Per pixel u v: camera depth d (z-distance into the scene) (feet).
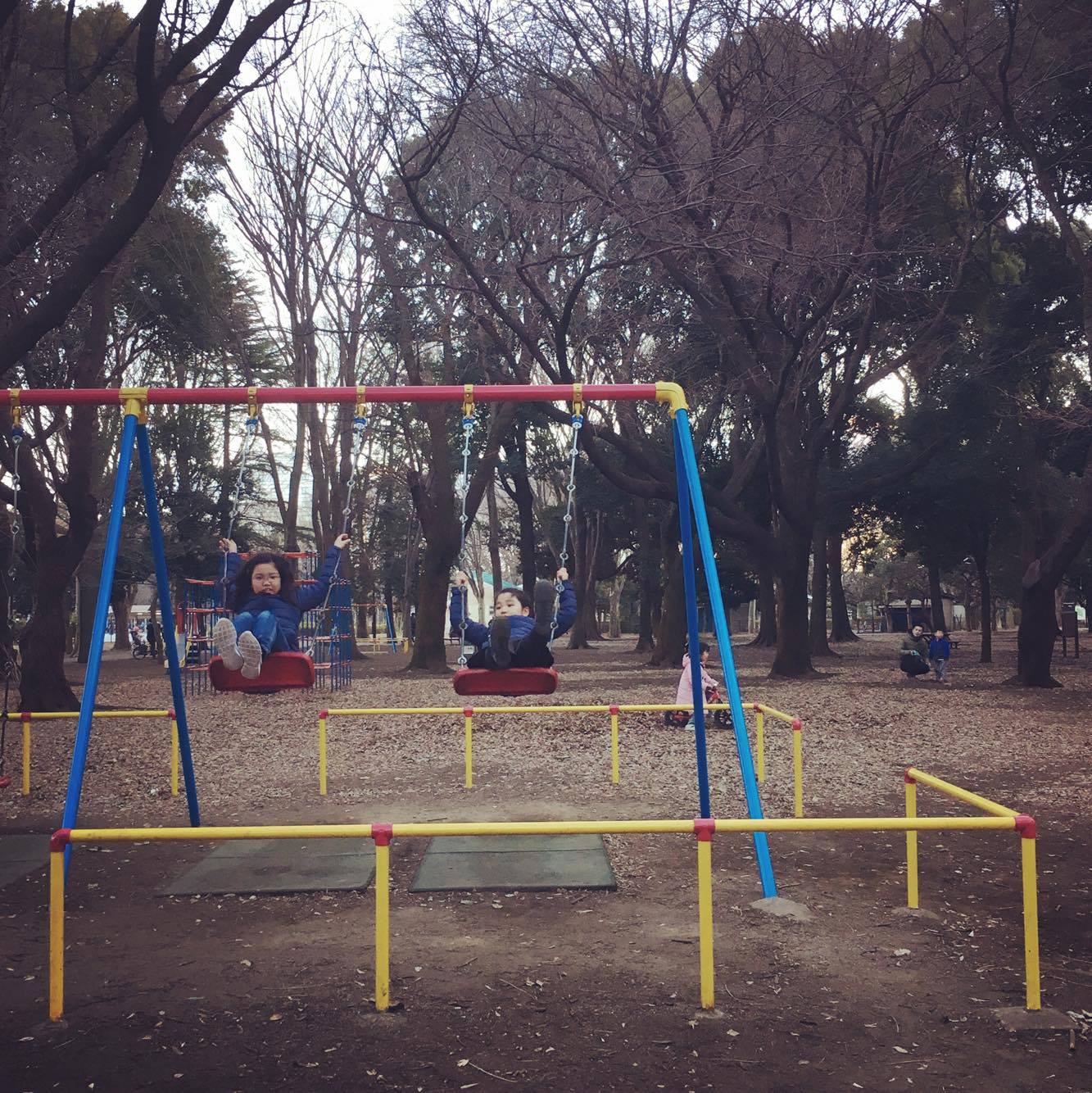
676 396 21.62
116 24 45.70
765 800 30.12
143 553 112.88
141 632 148.05
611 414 73.97
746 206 49.29
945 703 56.08
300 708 56.70
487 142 52.65
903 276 68.39
